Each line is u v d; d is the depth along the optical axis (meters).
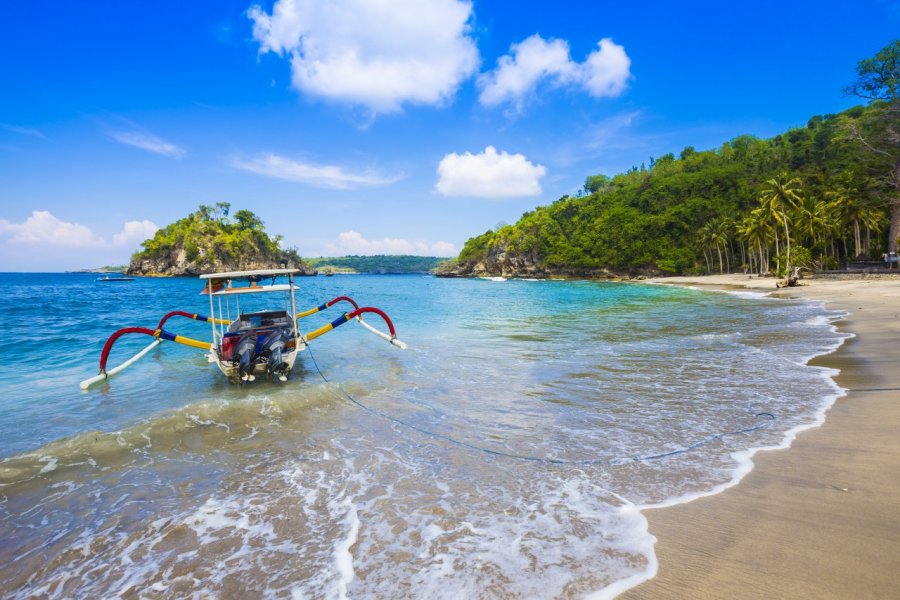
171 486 4.79
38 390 9.17
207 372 10.91
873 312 18.73
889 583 2.87
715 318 20.33
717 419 6.48
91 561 3.55
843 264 53.28
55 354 13.41
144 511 4.29
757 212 65.69
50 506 4.42
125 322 21.86
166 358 12.80
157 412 7.57
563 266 122.50
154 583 3.26
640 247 105.12
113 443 5.98
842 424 6.01
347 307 31.48
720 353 11.55
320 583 3.17
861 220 57.91
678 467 4.90
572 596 2.91
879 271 43.28
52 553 3.66
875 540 3.36
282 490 4.64
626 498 4.23
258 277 11.15
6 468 5.26
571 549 3.44
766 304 27.39
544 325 18.77
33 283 99.88
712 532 3.59
